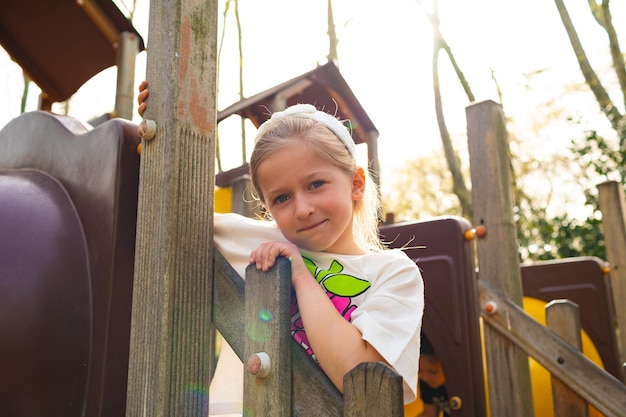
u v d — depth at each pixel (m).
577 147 8.38
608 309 4.47
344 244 1.61
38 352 1.56
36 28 4.05
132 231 1.59
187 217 1.40
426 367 3.41
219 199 3.74
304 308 1.29
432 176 17.91
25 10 3.94
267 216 2.03
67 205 1.75
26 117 2.08
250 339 1.19
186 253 1.38
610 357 4.39
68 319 1.57
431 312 3.29
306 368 1.14
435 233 3.39
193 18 1.51
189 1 1.51
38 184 1.85
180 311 1.34
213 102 1.52
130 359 1.37
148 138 1.45
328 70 3.99
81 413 1.50
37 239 1.68
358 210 1.78
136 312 1.39
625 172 7.87
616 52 10.10
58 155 1.87
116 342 1.51
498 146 3.42
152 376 1.30
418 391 3.70
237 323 1.33
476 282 3.33
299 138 1.49
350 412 1.00
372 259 1.52
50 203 1.76
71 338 1.55
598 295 4.52
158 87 1.46
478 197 3.42
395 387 0.96
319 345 1.25
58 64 4.27
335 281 1.50
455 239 3.32
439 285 3.30
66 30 4.03
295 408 1.13
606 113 9.67
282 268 1.19
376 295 1.38
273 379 1.13
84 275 1.61
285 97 3.87
